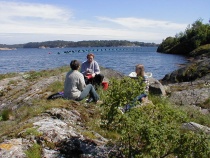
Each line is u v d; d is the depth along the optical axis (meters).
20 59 39.69
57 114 3.95
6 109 5.71
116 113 2.63
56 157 2.78
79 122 3.95
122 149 2.72
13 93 7.20
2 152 2.68
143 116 2.53
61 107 4.28
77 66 5.05
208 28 49.88
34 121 3.66
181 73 11.02
